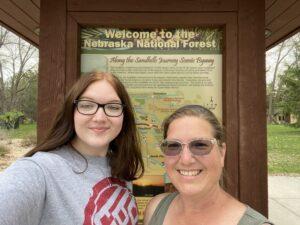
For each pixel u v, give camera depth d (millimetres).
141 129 1020
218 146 602
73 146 629
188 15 1007
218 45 1035
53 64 1000
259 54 1000
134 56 1031
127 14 1008
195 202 595
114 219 592
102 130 613
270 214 2594
